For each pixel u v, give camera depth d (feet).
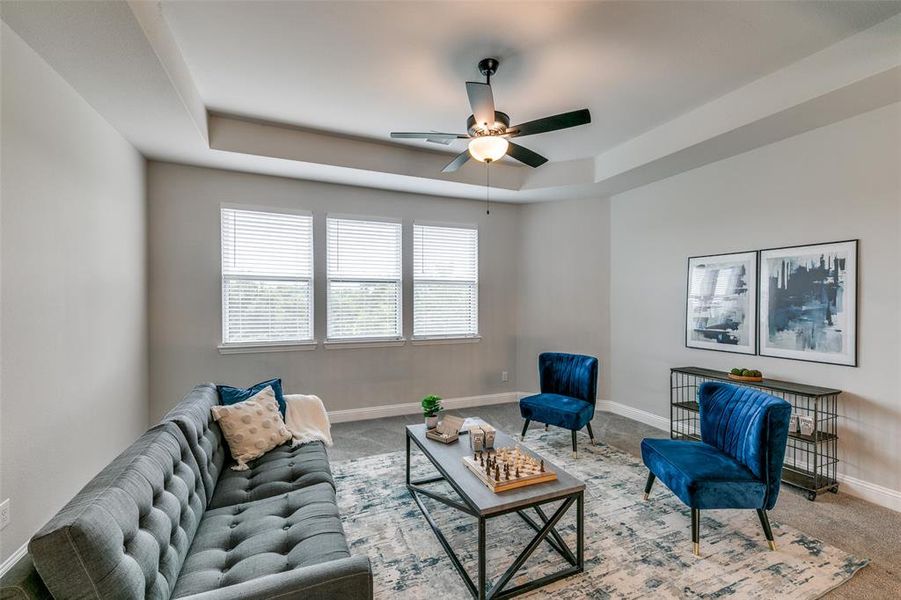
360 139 12.48
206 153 11.17
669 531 7.52
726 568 6.48
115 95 7.93
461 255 16.38
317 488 6.62
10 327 6.05
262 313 13.26
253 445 7.80
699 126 10.37
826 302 9.34
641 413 14.39
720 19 7.04
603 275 15.79
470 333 16.49
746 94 9.29
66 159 7.45
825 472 9.36
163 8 6.73
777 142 10.34
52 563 3.12
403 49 7.92
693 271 12.55
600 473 10.06
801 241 9.84
